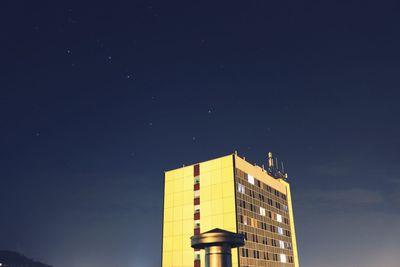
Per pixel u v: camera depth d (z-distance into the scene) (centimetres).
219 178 6344
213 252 1308
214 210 6178
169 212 6775
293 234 8006
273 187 7675
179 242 6397
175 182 6950
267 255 6556
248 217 6259
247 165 6775
